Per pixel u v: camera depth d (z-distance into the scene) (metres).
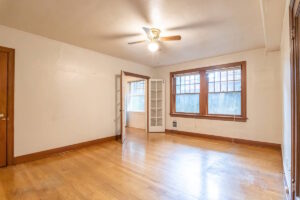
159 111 5.82
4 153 2.79
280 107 3.70
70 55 3.70
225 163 2.91
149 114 5.73
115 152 3.54
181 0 2.10
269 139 3.83
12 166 2.79
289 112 1.87
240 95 4.28
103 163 2.93
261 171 2.59
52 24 2.77
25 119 3.03
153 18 2.56
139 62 5.33
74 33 3.12
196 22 2.68
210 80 4.82
